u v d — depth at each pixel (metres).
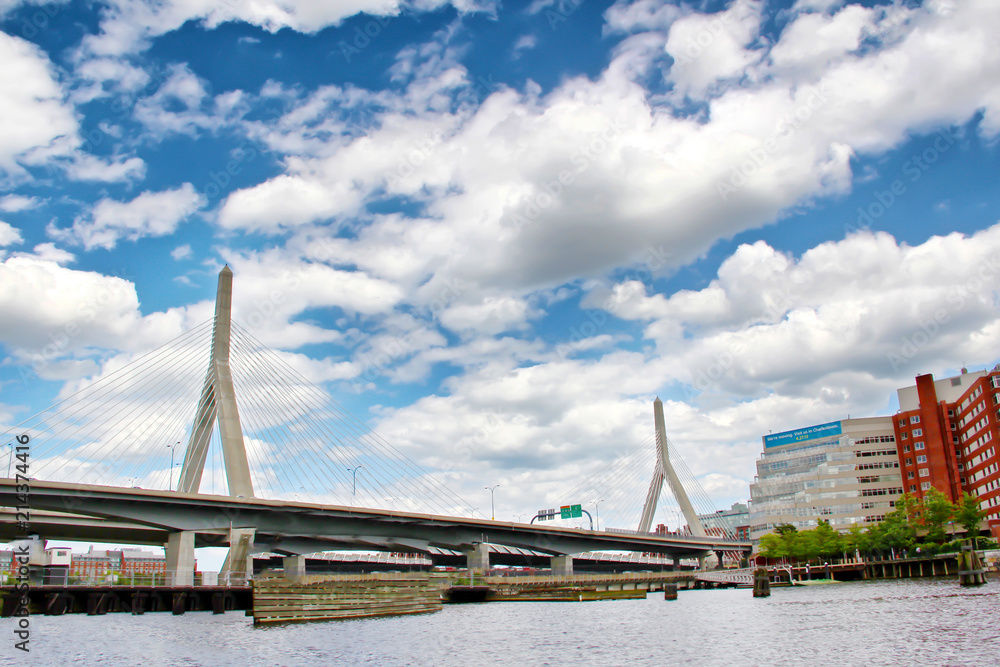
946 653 36.78
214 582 96.50
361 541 143.62
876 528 152.50
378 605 76.75
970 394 165.00
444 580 120.12
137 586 88.75
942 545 136.38
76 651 47.50
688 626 56.78
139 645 50.56
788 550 162.38
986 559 122.25
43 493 94.81
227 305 126.00
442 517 138.50
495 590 122.44
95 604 86.94
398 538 141.25
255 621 65.38
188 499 106.12
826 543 158.25
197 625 67.88
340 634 55.84
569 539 168.38
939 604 64.44
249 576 102.50
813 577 152.25
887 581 125.19
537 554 187.62
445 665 38.81
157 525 107.12
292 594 68.12
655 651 42.12
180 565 107.56
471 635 53.62
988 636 41.56
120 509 103.00
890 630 46.97
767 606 75.94
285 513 119.44
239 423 118.12
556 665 37.97
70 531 116.62
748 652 40.41
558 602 109.31
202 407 119.44
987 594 73.00
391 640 50.88
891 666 34.03
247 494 113.31
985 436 157.38
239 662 41.34
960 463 176.12
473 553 151.25
